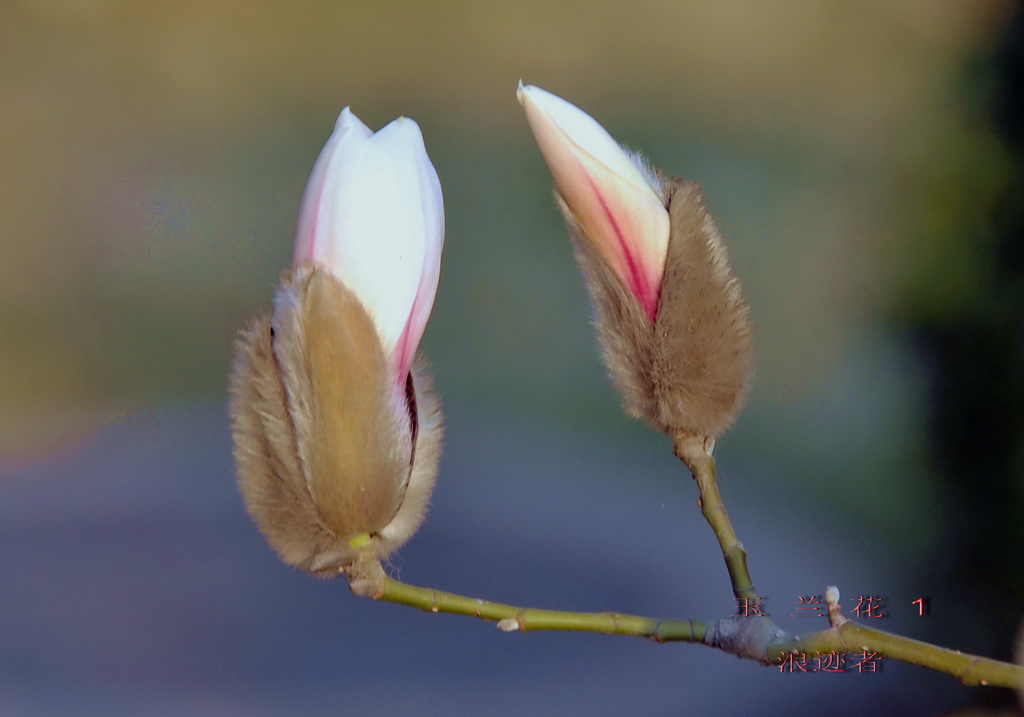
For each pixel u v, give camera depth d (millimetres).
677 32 2660
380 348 633
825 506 1483
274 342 634
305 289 630
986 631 1041
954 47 1120
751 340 653
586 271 657
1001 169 1032
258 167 2893
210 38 3016
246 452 638
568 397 2121
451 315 2344
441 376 2205
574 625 645
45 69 2918
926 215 1072
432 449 644
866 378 1469
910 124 1161
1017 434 1021
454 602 645
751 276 1948
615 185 650
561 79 2811
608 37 2773
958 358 1053
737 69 2518
